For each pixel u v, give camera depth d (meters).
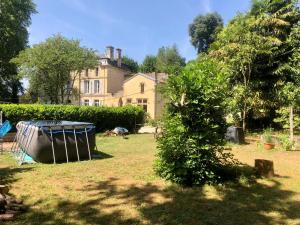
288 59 21.28
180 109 7.64
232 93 19.69
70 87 40.66
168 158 7.75
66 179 8.05
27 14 40.00
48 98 38.22
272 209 5.98
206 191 7.02
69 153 10.73
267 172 8.30
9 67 37.72
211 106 7.64
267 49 19.78
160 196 6.66
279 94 20.67
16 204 5.86
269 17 21.00
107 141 17.05
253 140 16.36
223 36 21.16
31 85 34.50
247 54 19.67
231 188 7.27
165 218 5.46
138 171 8.92
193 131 7.59
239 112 20.86
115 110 23.62
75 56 33.19
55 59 32.69
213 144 7.64
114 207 5.97
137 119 25.84
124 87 45.28
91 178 8.15
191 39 56.56
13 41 37.41
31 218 5.38
